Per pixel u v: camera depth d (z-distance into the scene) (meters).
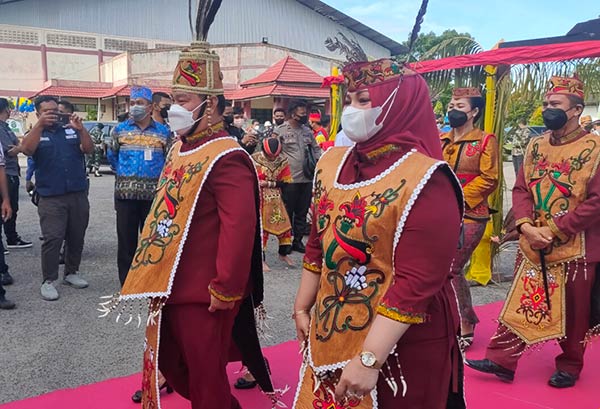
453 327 1.92
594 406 3.25
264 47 24.00
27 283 5.57
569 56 4.92
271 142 6.13
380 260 1.75
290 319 4.70
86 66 31.45
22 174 16.06
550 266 3.35
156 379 2.38
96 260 6.54
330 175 1.94
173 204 2.44
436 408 1.87
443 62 5.85
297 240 7.20
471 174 3.87
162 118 5.34
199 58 2.49
